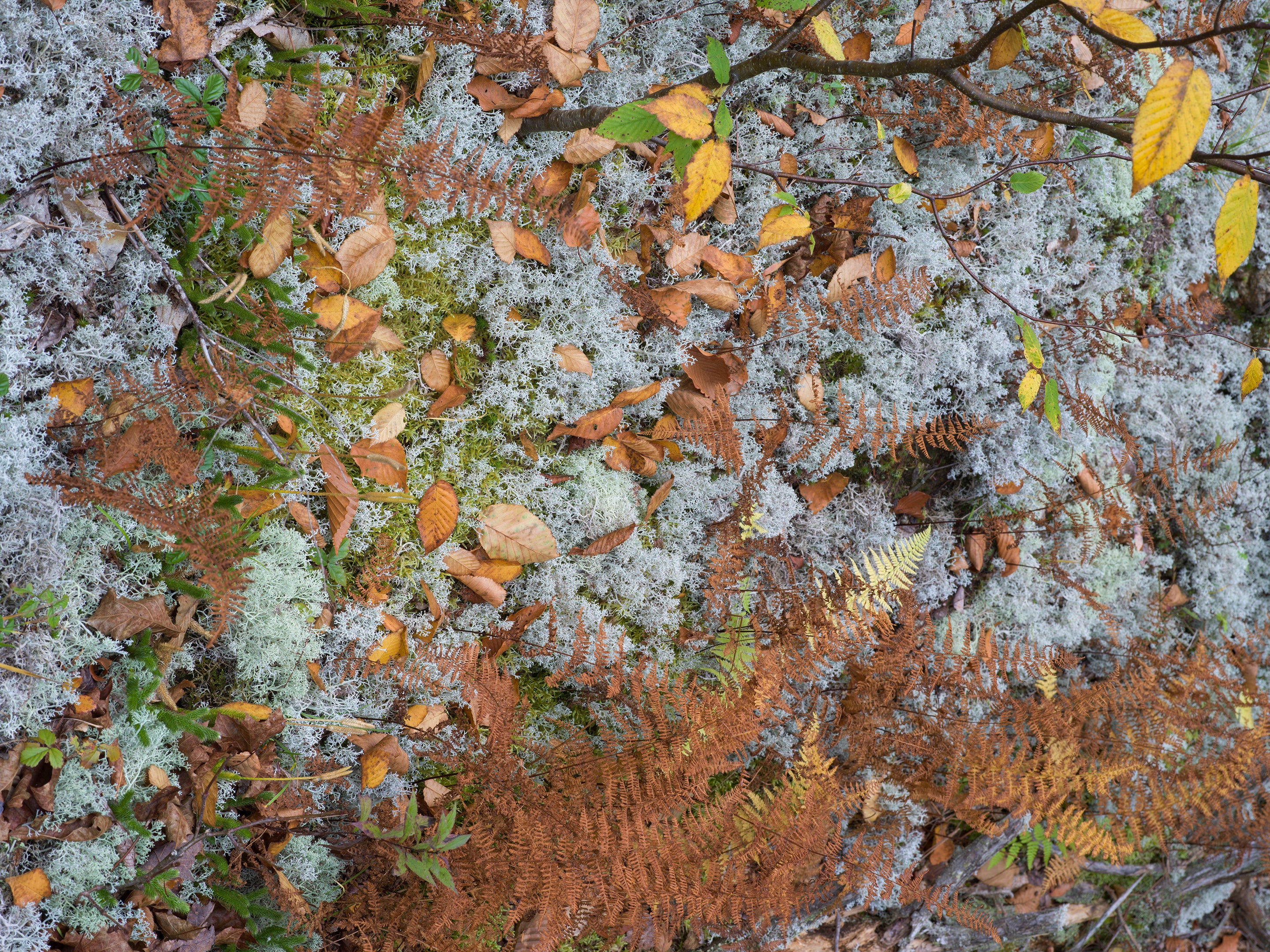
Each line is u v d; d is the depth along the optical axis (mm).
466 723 2010
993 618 2818
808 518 2490
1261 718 2547
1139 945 3217
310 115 1265
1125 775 2430
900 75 1730
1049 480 2887
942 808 2660
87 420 1492
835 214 2395
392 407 1879
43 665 1408
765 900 1837
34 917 1375
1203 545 3234
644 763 1835
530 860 1635
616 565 2199
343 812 1694
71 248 1443
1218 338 3273
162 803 1547
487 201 1403
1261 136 3000
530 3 1996
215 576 1313
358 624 1846
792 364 2400
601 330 2098
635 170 2176
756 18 2160
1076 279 2891
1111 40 1333
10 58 1375
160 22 1527
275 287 1651
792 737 2395
